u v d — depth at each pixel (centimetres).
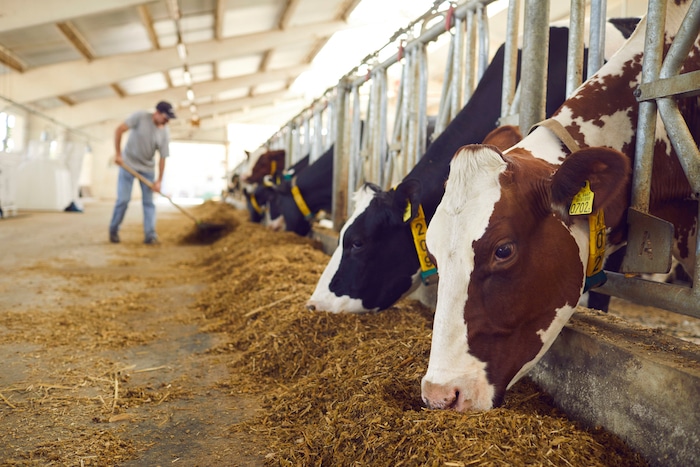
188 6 1211
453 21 410
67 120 2045
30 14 971
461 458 153
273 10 1409
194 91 2158
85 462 196
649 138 208
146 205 842
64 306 426
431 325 296
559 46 346
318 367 263
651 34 205
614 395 184
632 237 209
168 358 313
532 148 202
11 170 1291
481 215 170
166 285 528
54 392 260
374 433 178
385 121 538
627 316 455
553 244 176
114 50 1469
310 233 724
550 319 179
